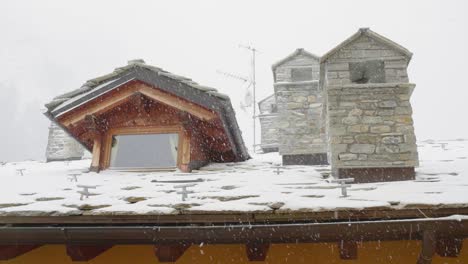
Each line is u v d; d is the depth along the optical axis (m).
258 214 3.49
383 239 3.58
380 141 5.44
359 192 4.10
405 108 5.57
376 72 6.45
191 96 6.62
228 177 5.92
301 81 9.08
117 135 7.36
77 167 9.06
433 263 4.15
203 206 3.63
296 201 3.66
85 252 3.89
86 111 6.95
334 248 4.22
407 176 5.25
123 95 6.85
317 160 8.48
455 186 4.25
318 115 8.77
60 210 3.71
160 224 3.67
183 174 6.46
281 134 8.74
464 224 3.29
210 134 7.78
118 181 5.72
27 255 4.52
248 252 3.91
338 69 5.94
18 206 3.92
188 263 4.36
